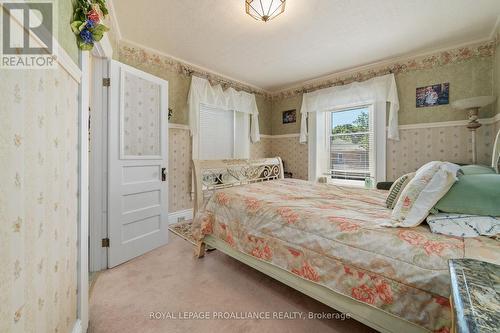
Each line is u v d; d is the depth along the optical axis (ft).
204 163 8.18
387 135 11.05
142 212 7.86
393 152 10.94
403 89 10.65
